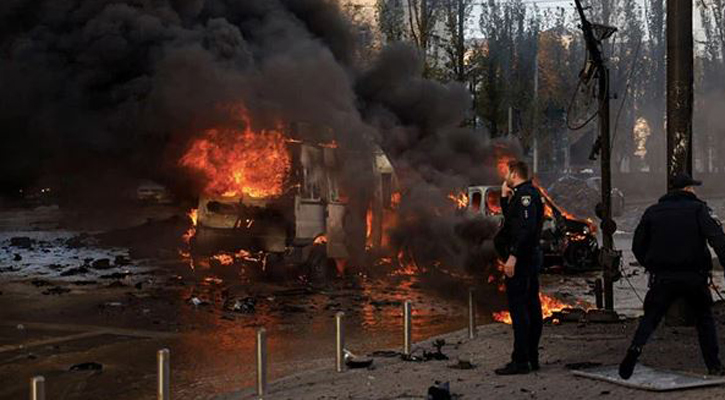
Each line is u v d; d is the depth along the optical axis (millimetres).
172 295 14688
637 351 6684
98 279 17016
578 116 48375
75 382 8430
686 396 6293
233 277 17312
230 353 9922
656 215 6754
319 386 7402
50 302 13875
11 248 24484
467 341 9711
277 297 14633
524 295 7492
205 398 7723
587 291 16078
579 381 7055
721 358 7801
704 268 6742
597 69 10781
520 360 7520
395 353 9062
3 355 9711
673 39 10008
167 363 6270
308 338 10898
